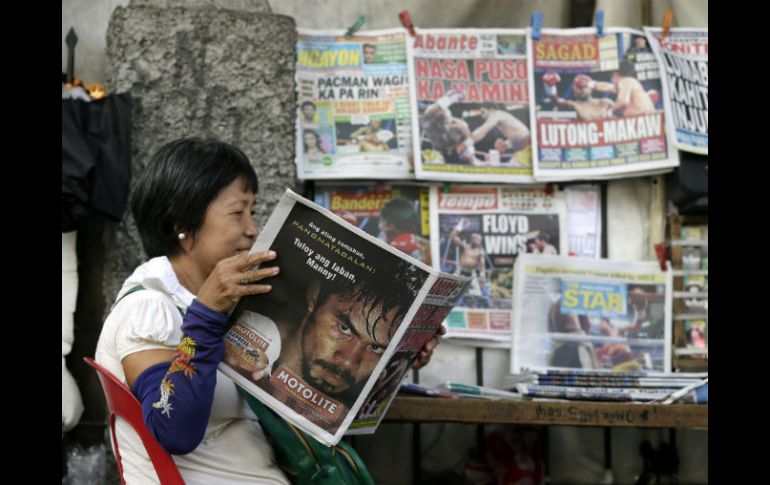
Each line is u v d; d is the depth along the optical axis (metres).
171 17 3.46
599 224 3.99
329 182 3.92
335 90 3.89
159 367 1.77
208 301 1.74
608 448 3.94
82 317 3.74
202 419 1.72
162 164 1.92
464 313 3.91
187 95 3.44
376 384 1.99
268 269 1.80
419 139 3.85
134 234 3.39
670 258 3.95
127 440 1.86
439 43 3.93
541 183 3.97
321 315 1.82
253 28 3.49
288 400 1.82
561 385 3.51
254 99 3.47
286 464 1.99
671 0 4.08
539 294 3.89
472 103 3.91
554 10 4.10
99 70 3.89
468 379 3.95
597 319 3.89
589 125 3.91
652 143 3.88
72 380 3.56
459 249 3.93
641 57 3.95
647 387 3.51
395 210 3.93
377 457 3.91
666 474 3.92
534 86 3.93
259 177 3.46
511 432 3.87
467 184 3.96
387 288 1.83
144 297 1.84
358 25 3.88
